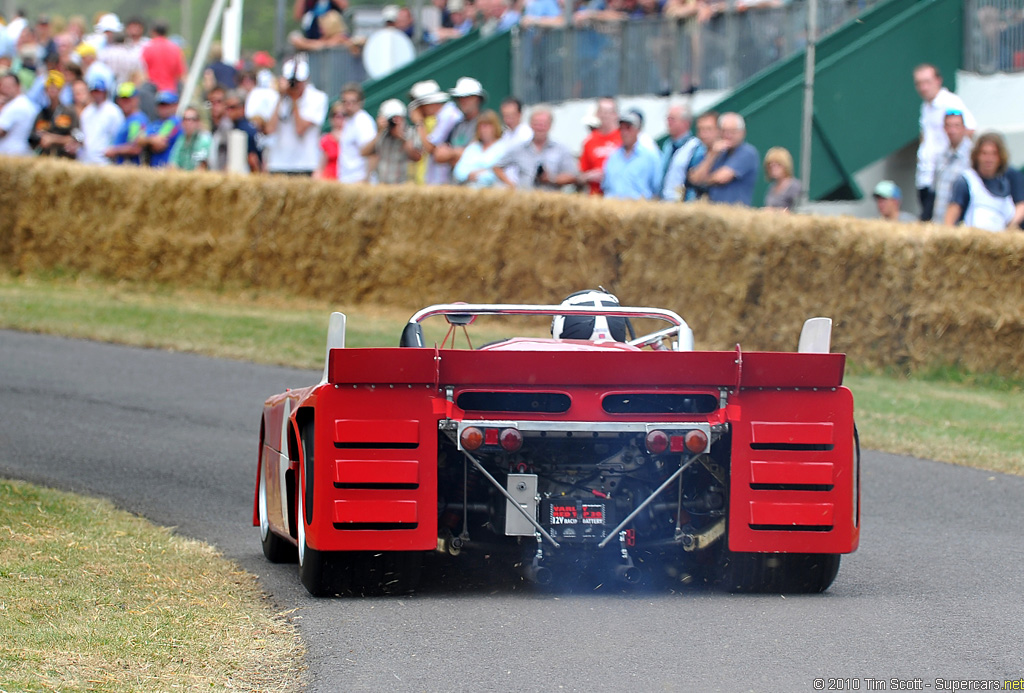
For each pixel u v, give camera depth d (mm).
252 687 15336
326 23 84562
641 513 21188
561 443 21062
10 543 22875
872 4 65375
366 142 65188
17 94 72938
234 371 49219
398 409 19844
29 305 60156
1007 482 33406
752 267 50531
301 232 62438
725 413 20344
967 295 48094
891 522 28859
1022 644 17609
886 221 49812
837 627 18516
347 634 18047
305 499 20594
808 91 58031
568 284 55625
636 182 56594
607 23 70125
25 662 15492
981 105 63625
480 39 77188
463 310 23609
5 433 37781
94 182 66125
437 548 20781
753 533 20312
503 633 18125
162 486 32000
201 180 64375
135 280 65812
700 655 16875
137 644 16719
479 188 57875
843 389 20484
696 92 66750
